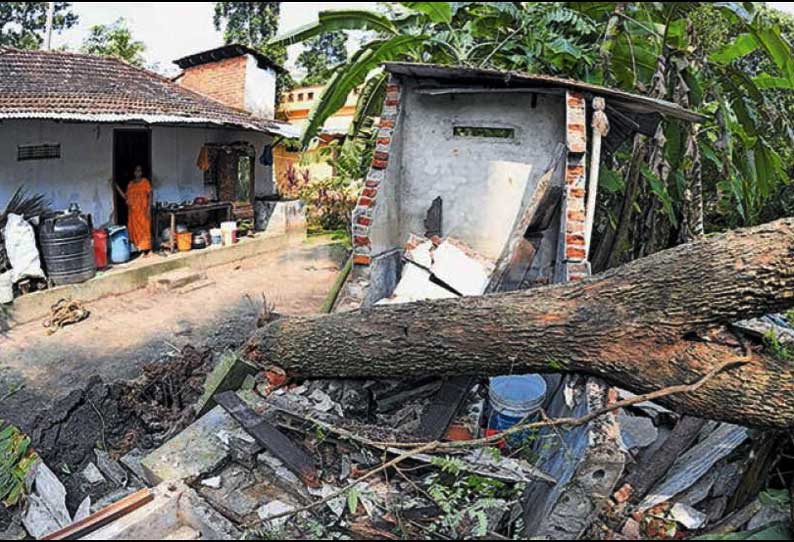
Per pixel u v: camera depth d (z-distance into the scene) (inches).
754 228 123.0
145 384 207.5
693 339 126.0
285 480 140.6
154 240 394.9
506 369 149.6
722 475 125.6
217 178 444.8
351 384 176.2
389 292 250.8
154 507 117.2
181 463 149.1
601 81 284.2
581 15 315.9
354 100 641.0
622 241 287.0
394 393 174.1
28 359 244.1
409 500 128.0
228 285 364.8
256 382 179.9
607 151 297.1
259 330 192.5
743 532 101.3
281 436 150.6
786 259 112.5
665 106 211.5
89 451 177.2
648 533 116.0
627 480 128.4
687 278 124.4
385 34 342.0
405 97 256.2
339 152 506.6
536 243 232.4
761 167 309.9
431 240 247.4
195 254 389.4
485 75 220.8
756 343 123.6
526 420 155.0
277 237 460.8
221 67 527.8
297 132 478.0
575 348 137.1
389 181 247.4
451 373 157.5
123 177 380.5
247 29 798.5
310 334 173.0
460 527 117.1
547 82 214.5
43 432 181.2
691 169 279.7
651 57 297.4
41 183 323.3
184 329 286.5
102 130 354.0
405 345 157.5
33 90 319.0
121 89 384.2
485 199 252.1
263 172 496.7
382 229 241.1
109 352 255.0
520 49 324.5
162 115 350.3
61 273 310.3
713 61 299.4
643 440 140.9
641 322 129.4
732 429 132.0
